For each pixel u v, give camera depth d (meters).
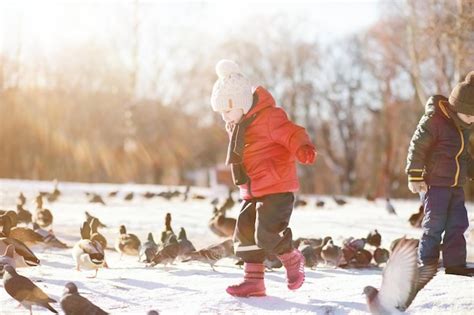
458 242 8.48
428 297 6.87
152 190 38.78
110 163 62.34
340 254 10.67
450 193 8.50
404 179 58.44
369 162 66.31
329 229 17.30
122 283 8.31
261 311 6.76
